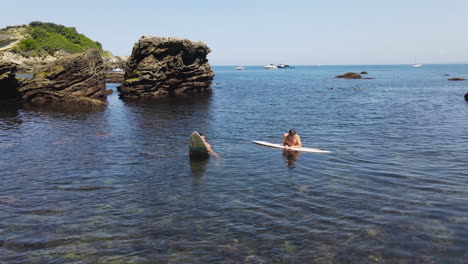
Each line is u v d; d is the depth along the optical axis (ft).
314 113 86.74
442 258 19.48
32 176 35.81
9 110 91.50
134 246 21.44
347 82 251.39
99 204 28.25
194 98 130.21
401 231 22.68
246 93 155.22
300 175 35.35
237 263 19.44
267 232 23.02
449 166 37.29
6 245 21.56
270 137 56.95
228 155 44.21
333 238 22.03
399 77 337.52
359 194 29.53
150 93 135.64
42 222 24.85
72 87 113.29
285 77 375.25
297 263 19.36
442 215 24.91
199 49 159.53
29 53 400.26
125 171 37.45
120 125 68.85
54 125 68.59
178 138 55.67
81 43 517.55
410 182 32.27
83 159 42.65
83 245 21.61
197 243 21.70
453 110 88.22
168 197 29.71
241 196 29.73
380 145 48.80
